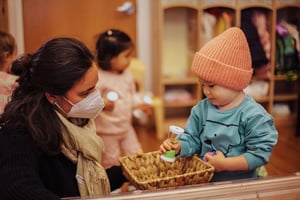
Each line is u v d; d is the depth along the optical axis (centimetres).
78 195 104
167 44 383
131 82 243
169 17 379
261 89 371
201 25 351
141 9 371
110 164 227
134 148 239
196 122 122
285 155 236
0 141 87
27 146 88
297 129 332
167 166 116
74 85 90
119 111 228
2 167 83
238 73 108
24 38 339
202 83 114
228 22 351
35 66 90
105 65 224
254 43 346
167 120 374
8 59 193
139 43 377
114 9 361
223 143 112
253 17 356
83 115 101
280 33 362
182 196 80
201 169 106
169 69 388
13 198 79
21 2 330
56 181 99
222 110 114
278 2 359
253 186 83
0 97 154
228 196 81
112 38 220
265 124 108
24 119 90
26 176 82
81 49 91
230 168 105
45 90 91
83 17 354
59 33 350
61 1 346
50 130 92
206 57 109
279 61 367
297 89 387
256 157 105
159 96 354
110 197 79
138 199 78
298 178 86
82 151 103
